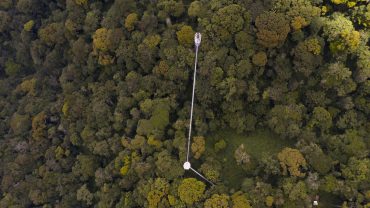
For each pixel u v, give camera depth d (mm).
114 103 62156
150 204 53812
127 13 60062
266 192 50469
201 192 51938
